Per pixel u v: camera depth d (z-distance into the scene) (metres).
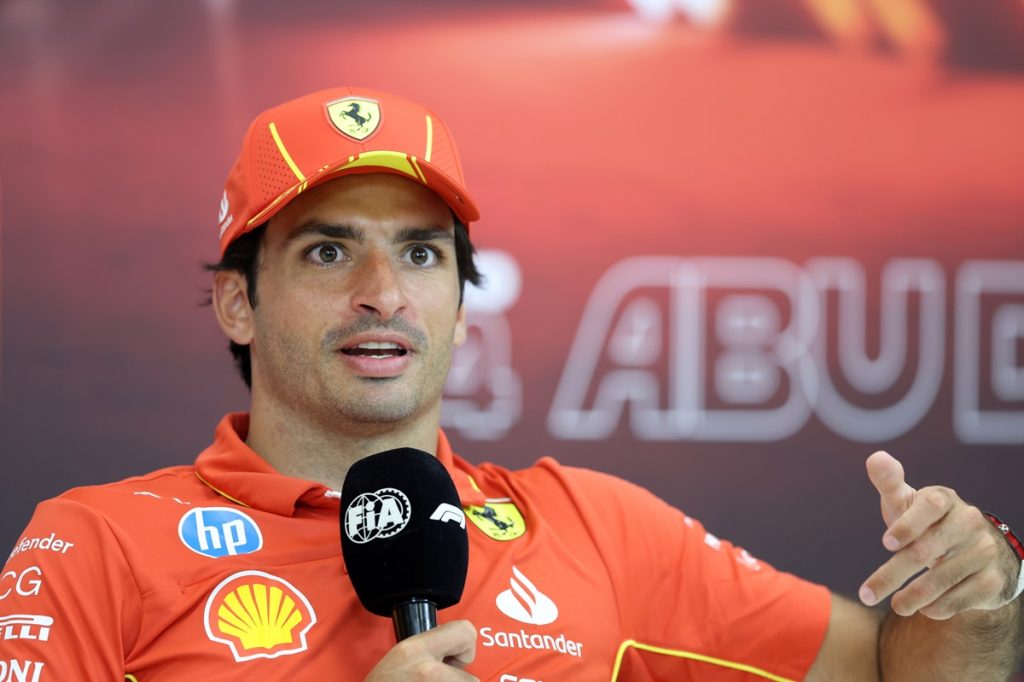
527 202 12.70
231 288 7.61
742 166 12.94
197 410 12.31
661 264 12.84
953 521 6.20
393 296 6.97
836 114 13.04
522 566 7.23
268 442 7.37
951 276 13.16
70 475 12.10
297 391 7.14
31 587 6.40
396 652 5.57
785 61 12.99
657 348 12.85
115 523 6.68
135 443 12.21
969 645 7.04
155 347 12.23
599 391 12.79
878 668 7.59
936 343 13.16
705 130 12.90
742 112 12.94
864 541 13.04
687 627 7.61
